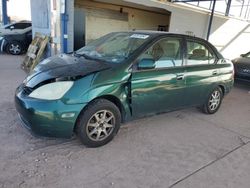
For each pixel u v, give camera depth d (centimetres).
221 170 305
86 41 1108
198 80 434
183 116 483
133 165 299
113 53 375
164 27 1384
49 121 289
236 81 791
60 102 290
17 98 317
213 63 472
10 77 661
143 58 352
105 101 323
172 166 305
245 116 518
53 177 264
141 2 903
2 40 1090
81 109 301
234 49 1348
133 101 347
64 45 690
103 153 319
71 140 343
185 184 272
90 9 1091
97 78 311
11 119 391
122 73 331
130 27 1266
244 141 394
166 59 384
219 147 366
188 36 427
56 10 673
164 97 385
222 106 579
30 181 255
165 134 392
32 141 332
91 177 270
